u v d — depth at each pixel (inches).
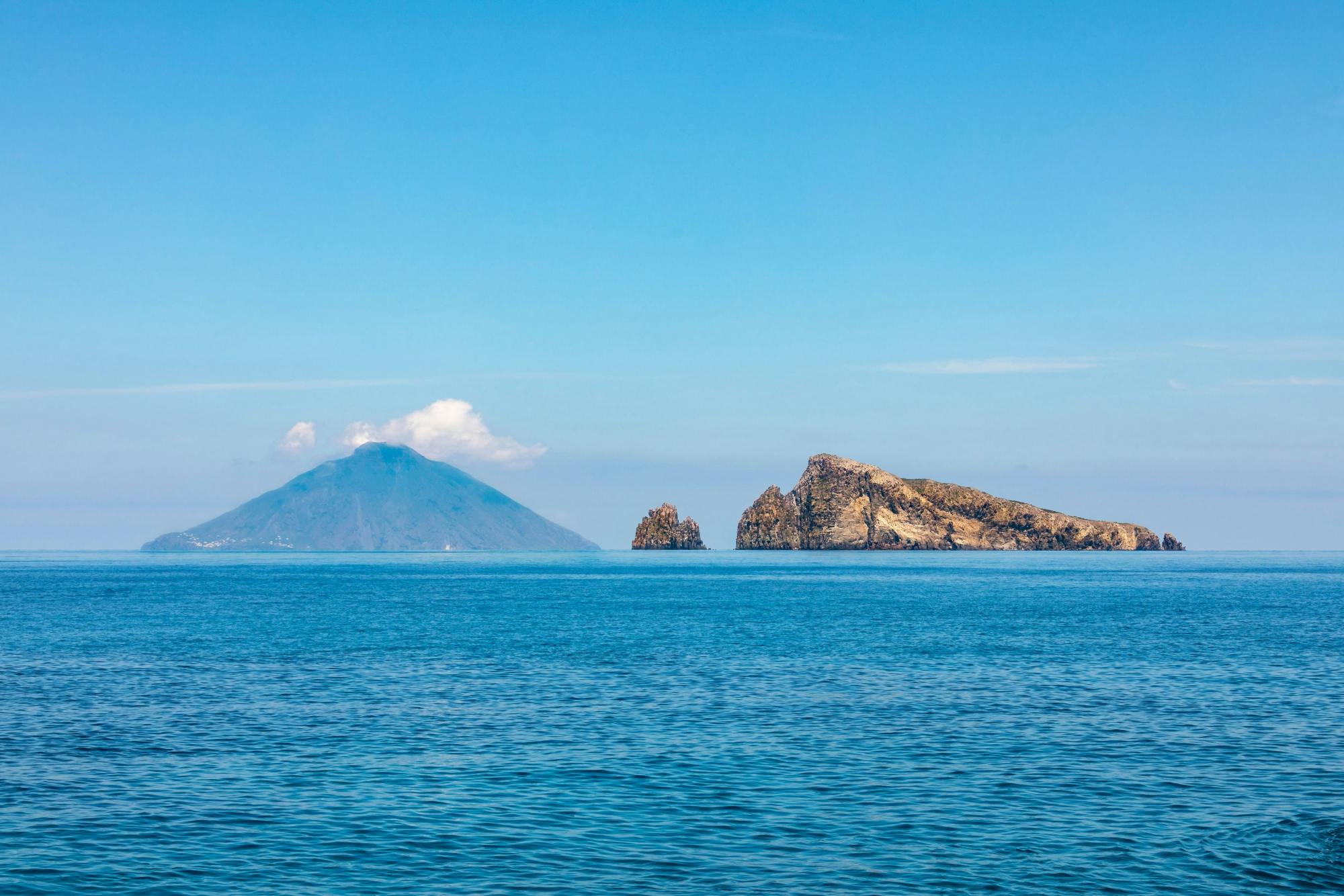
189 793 1235.2
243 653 2637.8
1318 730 1608.0
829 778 1304.1
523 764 1384.1
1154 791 1245.1
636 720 1689.2
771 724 1656.0
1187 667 2347.4
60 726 1632.6
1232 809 1169.4
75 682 2113.7
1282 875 963.3
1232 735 1571.1
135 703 1856.5
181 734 1572.3
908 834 1080.8
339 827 1101.1
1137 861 997.2
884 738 1545.3
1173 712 1764.3
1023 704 1846.7
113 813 1149.7
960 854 1016.2
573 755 1433.3
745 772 1339.8
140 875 961.5
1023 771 1343.5
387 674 2241.6
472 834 1081.4
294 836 1071.6
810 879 949.2
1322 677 2183.8
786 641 2940.5
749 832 1087.0
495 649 2733.8
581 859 1002.7
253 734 1573.6
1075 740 1533.0
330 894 916.0
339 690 2009.1
